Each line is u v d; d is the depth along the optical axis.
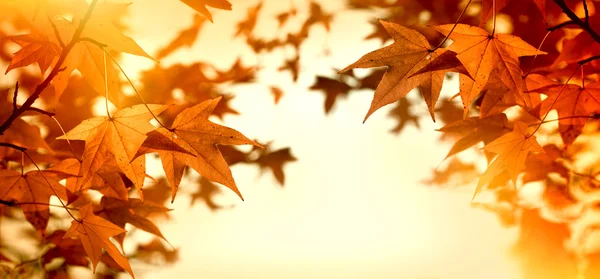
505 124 1.86
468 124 1.87
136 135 1.73
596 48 1.81
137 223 1.90
